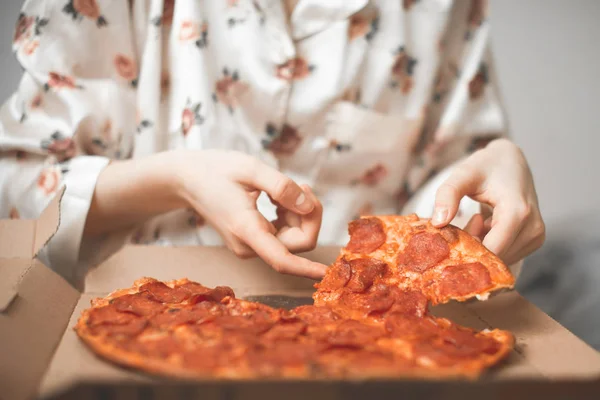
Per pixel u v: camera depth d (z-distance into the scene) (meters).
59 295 0.69
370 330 0.56
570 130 1.67
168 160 0.81
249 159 0.76
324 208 1.02
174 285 0.68
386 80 0.99
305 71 0.97
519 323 0.66
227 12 0.95
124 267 0.77
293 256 0.70
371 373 0.48
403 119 0.99
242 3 0.95
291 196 0.73
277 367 0.48
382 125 0.98
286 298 0.73
